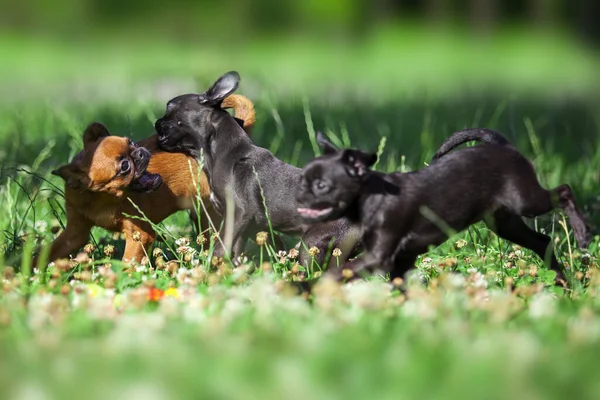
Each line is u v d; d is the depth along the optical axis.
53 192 13.57
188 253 11.07
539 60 57.88
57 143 19.45
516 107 29.81
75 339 7.82
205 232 12.32
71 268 10.97
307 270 10.83
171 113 11.80
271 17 75.94
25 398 6.75
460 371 6.90
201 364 7.08
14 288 9.62
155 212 11.92
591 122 26.41
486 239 12.22
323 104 28.22
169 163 12.05
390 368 7.00
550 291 9.94
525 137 22.56
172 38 70.88
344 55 61.25
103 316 8.21
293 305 8.48
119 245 12.44
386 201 9.55
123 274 10.27
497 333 7.80
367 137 21.59
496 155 9.92
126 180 11.09
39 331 7.95
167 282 10.14
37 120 24.09
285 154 17.81
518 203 9.86
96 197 11.38
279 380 6.88
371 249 9.66
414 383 6.75
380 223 9.55
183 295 9.18
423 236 9.72
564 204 10.05
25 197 14.51
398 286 9.80
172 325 8.11
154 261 11.85
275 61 55.16
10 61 55.06
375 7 78.56
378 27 77.12
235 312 8.38
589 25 58.78
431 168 9.79
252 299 9.06
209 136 11.70
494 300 8.73
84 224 11.66
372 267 9.62
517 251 11.34
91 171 11.04
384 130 22.20
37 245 11.86
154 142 12.23
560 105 31.31
